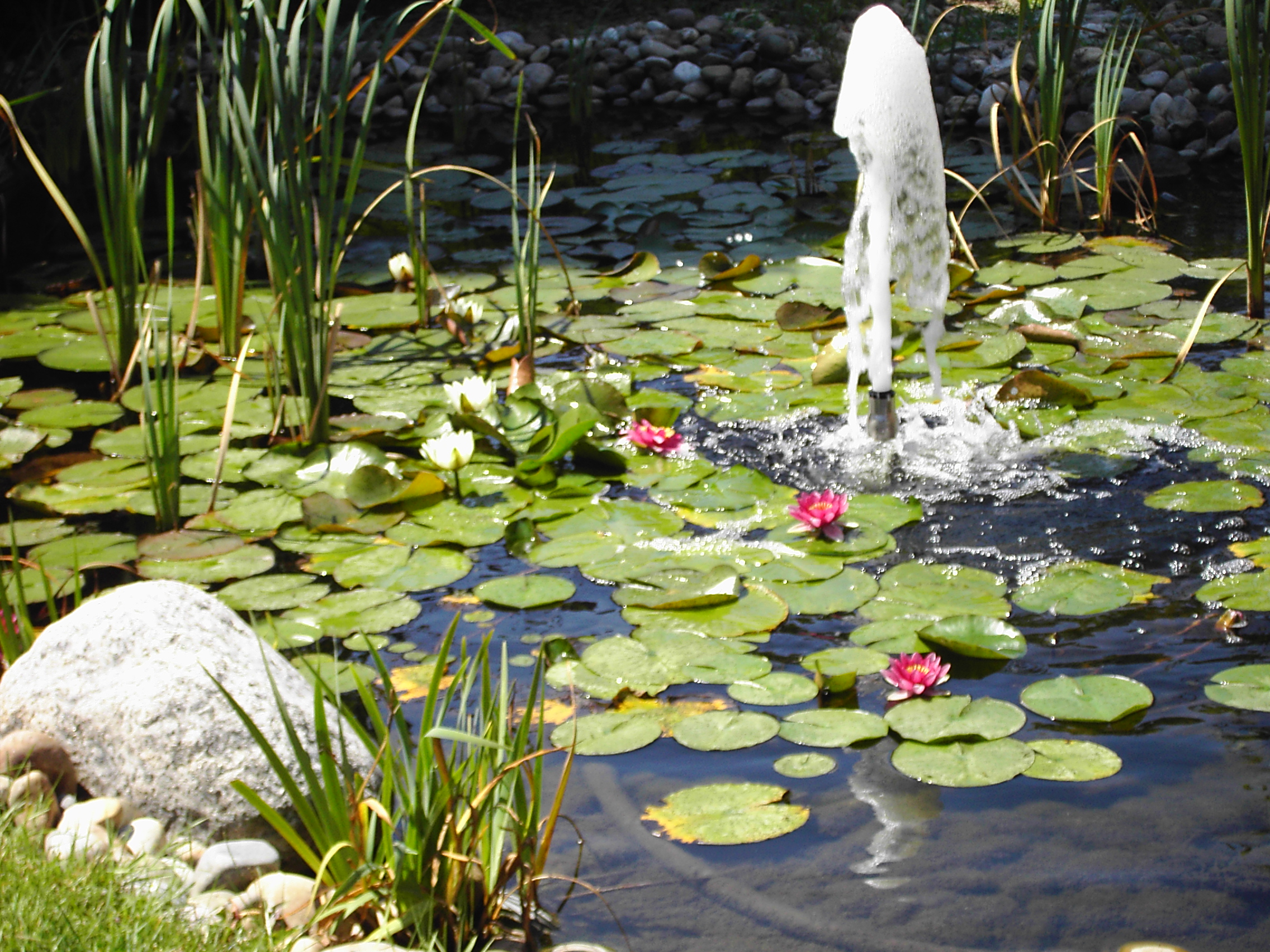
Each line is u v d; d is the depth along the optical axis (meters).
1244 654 1.95
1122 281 3.95
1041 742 1.76
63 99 5.36
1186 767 1.69
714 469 2.77
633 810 1.65
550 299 4.03
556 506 2.62
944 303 3.04
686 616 2.14
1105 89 4.60
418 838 1.41
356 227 3.07
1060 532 2.40
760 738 1.79
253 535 2.50
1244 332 3.44
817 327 3.66
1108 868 1.50
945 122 6.36
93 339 3.67
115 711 1.67
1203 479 2.59
